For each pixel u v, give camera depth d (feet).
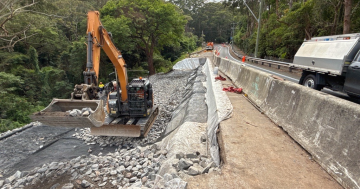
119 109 29.17
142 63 120.06
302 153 13.52
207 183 10.84
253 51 145.79
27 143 28.76
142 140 27.58
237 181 10.89
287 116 17.02
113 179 16.57
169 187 10.47
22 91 75.92
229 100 25.27
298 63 30.91
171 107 42.60
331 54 24.08
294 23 75.56
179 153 15.02
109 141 28.04
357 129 10.01
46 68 93.30
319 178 10.89
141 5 89.56
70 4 124.06
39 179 18.33
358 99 23.77
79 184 16.20
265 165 12.25
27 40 94.63
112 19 80.07
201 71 79.05
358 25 53.21
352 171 9.63
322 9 59.52
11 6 59.52
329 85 25.48
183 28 99.40
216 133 17.63
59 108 18.92
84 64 87.71
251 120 19.54
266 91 22.77
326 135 12.08
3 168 22.67
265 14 145.89
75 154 25.11
